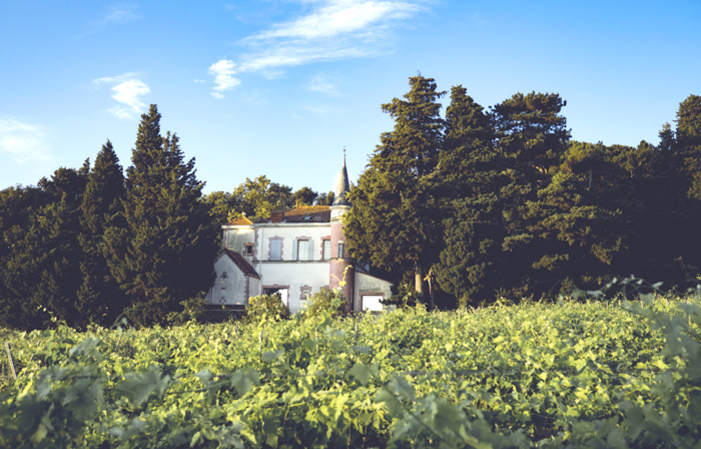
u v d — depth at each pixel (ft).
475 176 116.78
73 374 9.07
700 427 9.56
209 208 124.47
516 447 8.92
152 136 123.44
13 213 120.47
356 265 131.64
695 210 117.60
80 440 8.84
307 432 12.32
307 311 21.43
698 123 134.21
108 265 111.34
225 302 125.08
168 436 11.93
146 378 9.09
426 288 120.67
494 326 35.19
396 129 126.00
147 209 113.19
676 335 8.46
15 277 108.27
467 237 106.52
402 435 8.36
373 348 20.79
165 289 106.52
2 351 25.71
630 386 14.52
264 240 134.51
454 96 129.80
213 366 17.53
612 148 144.66
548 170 129.18
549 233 105.40
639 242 109.50
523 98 130.82
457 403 12.62
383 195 113.80
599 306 43.16
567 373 17.29
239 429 10.89
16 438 8.45
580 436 10.44
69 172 141.49
